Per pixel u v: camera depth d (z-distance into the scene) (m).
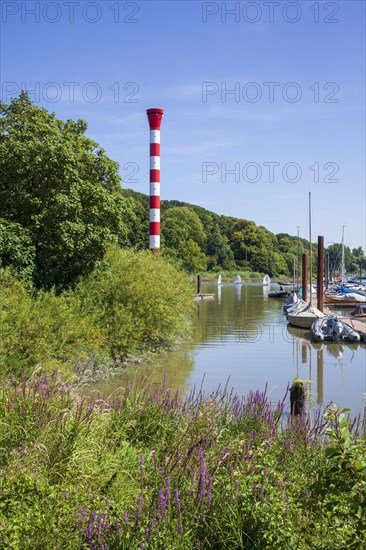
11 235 20.84
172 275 32.09
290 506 5.59
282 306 59.56
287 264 178.38
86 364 19.58
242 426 8.79
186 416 8.74
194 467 6.30
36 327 16.41
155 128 56.19
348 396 18.45
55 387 8.42
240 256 167.88
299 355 27.31
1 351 15.21
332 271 160.75
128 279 24.77
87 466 6.54
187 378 20.44
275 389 18.88
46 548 5.14
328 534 5.27
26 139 23.44
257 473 6.43
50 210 22.17
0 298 16.56
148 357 24.44
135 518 5.35
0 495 5.73
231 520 5.32
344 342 32.50
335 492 4.80
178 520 5.27
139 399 9.30
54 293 20.75
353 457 4.68
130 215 25.97
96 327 20.62
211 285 122.75
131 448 7.50
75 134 26.36
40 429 6.83
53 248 21.94
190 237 149.12
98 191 23.52
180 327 29.45
